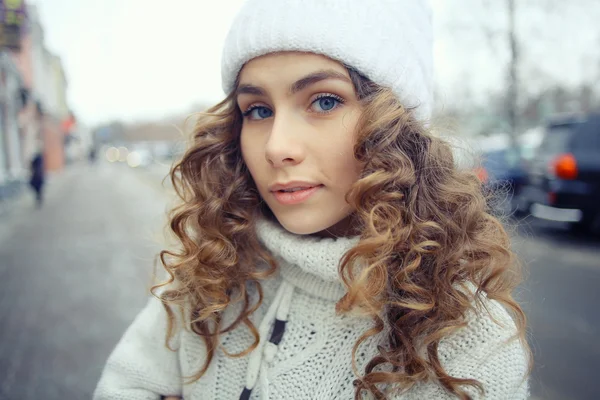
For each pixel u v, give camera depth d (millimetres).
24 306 3576
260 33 722
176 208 1001
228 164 951
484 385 671
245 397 804
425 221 754
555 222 6113
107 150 60500
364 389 727
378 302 720
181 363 899
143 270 4586
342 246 741
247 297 872
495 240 798
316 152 740
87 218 8766
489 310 737
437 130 860
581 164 5031
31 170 10625
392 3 779
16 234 6957
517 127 9930
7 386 2408
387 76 750
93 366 2617
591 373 2314
